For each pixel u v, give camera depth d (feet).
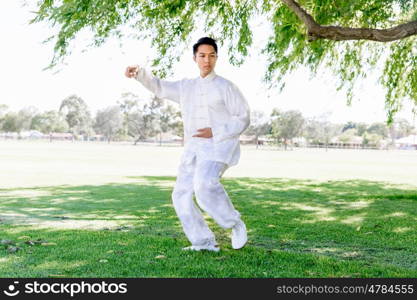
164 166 74.33
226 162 13.74
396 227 19.52
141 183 41.14
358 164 96.32
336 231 18.44
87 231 17.20
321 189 37.83
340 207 26.30
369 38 17.22
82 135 423.23
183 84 14.58
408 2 23.04
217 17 28.35
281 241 16.44
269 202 28.37
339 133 426.10
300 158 129.29
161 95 14.80
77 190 34.42
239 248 14.35
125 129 383.45
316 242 16.33
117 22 23.06
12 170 57.06
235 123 13.66
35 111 416.26
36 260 12.66
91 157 101.65
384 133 433.07
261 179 48.80
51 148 167.12
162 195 31.40
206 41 14.01
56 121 414.82
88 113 427.74
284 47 27.73
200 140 14.08
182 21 26.18
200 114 14.23
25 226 18.40
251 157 134.92
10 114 398.83
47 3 17.78
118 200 28.45
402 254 14.60
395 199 30.71
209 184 13.39
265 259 13.23
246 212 23.86
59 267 12.01
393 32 16.87
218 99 13.92
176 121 355.36
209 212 13.53
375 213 23.85
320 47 28.73
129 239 15.71
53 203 26.71
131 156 115.03
